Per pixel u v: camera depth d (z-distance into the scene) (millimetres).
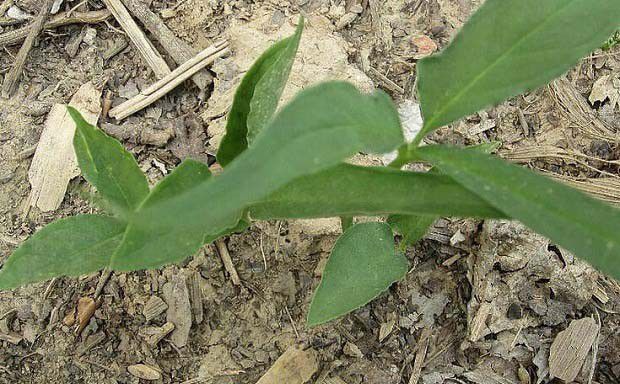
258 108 205
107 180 207
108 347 265
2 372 261
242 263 275
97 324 266
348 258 223
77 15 312
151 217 129
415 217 232
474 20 178
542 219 151
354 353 267
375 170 170
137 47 308
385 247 225
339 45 305
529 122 302
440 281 280
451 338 272
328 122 142
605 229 147
